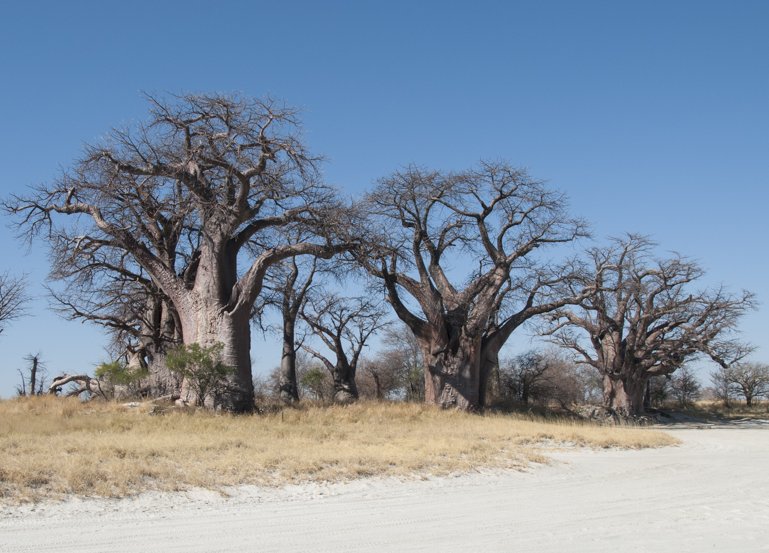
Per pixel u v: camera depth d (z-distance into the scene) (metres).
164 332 29.28
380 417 25.33
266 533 8.09
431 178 31.91
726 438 25.44
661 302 43.84
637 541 8.00
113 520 8.55
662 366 44.53
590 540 8.02
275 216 25.62
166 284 25.45
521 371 45.88
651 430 29.50
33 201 25.66
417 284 32.78
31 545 7.18
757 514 9.78
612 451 19.12
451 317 31.97
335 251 25.91
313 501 10.27
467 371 31.56
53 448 13.12
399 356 55.06
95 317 29.19
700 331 43.22
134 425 19.20
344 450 14.62
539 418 31.44
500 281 31.50
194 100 23.44
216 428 19.17
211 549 7.25
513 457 15.36
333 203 25.81
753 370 62.72
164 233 26.33
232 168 23.27
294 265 39.38
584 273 33.59
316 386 48.84
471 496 11.03
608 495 11.39
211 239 24.75
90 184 23.94
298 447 15.12
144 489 10.12
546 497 11.07
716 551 7.54
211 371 23.42
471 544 7.73
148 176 23.73
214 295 24.66
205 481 10.77
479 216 32.25
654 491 11.89
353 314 41.97
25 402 24.80
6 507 8.77
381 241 27.92
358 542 7.73
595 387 64.50
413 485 11.88
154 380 28.34
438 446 15.85
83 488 9.75
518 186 31.59
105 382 29.45
